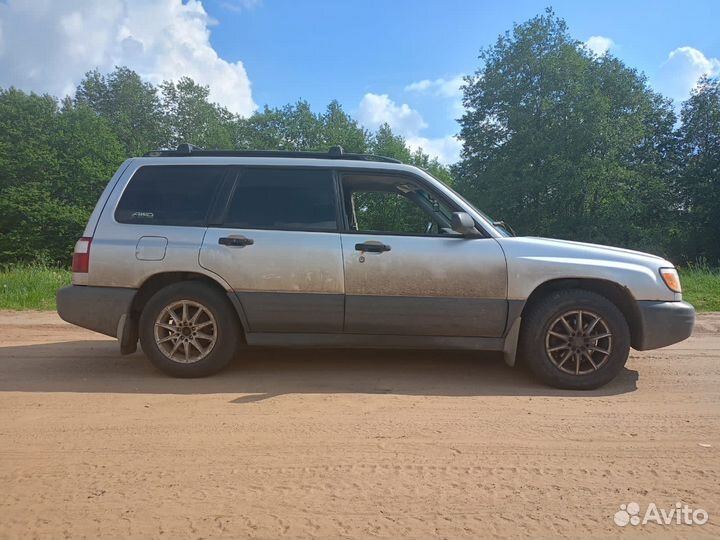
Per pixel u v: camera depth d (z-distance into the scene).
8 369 4.84
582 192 33.06
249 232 4.50
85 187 37.09
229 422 3.48
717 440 3.24
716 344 6.09
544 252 4.41
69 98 51.56
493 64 34.53
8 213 34.31
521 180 32.56
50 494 2.52
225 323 4.50
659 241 35.06
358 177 4.73
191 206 4.61
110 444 3.11
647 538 2.21
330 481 2.67
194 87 53.59
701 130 37.19
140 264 4.45
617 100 33.72
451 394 4.16
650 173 36.44
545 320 4.31
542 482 2.68
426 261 4.39
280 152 4.84
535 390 4.30
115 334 4.52
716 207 35.25
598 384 4.31
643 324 4.32
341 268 4.42
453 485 2.64
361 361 5.16
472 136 36.28
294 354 5.41
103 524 2.26
